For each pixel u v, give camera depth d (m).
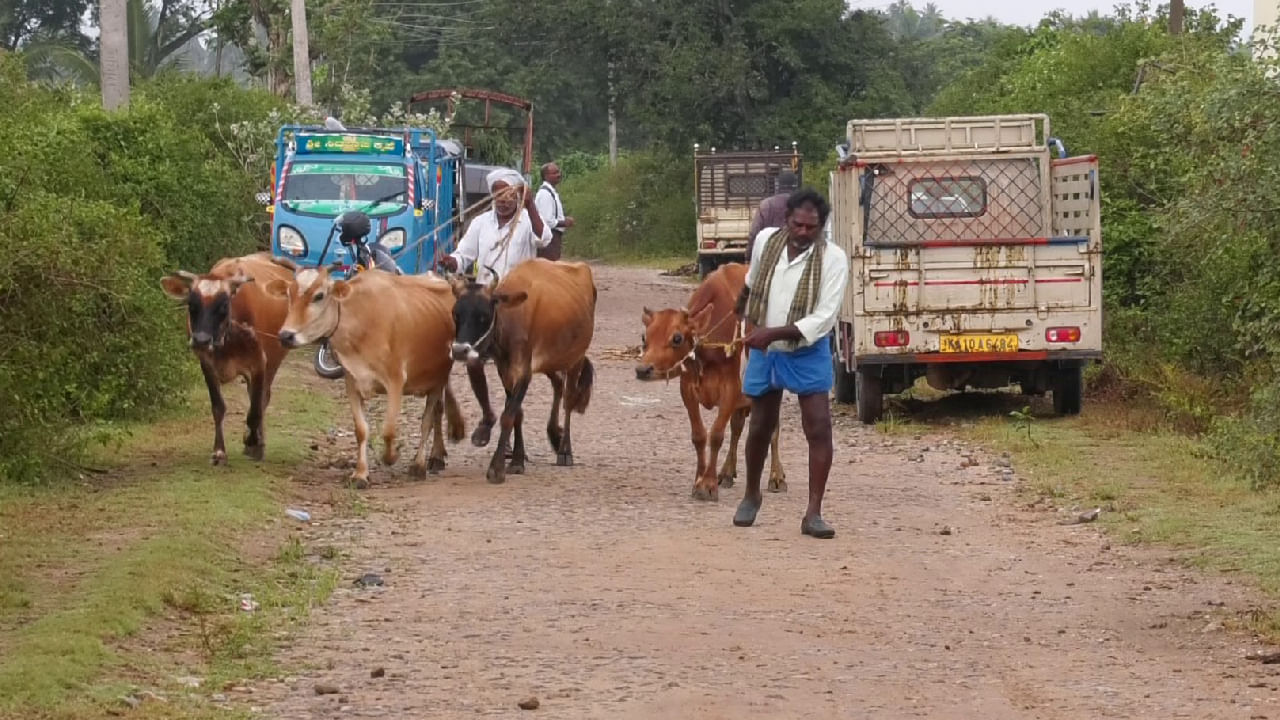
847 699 7.04
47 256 11.68
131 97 25.25
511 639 8.03
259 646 7.86
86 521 10.30
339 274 17.39
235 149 25.88
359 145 21.88
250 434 12.84
